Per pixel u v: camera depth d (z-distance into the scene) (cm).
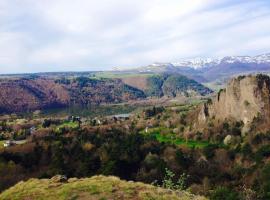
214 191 7669
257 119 19162
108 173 12512
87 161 13538
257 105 19738
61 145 17475
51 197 3719
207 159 15100
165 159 14900
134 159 14525
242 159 14400
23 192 3944
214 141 19100
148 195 3625
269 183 8712
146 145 17212
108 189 3762
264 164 12025
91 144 17825
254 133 17750
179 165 13550
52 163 13862
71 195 3697
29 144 17975
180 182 4591
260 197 7138
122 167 13388
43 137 19788
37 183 4159
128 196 3638
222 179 12044
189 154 16025
